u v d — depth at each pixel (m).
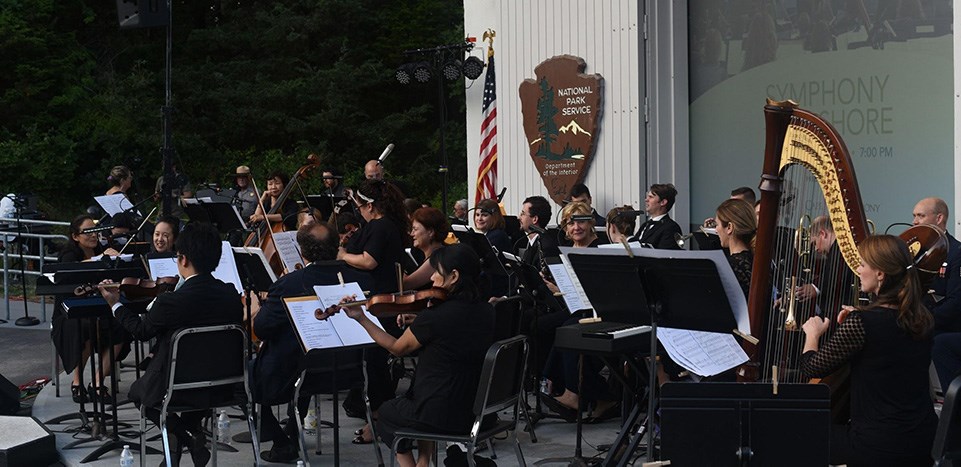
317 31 28.58
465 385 5.11
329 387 6.11
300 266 6.68
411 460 5.48
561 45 11.15
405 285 6.95
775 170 4.35
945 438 4.04
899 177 8.42
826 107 9.00
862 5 8.62
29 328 11.59
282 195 10.15
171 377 5.66
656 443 6.03
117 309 5.99
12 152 24.11
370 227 6.91
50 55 26.25
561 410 7.27
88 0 28.62
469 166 14.13
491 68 13.15
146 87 27.52
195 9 30.41
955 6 7.56
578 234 7.00
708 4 10.09
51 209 24.02
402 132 28.67
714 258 4.32
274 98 27.78
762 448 3.97
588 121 10.78
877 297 4.44
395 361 7.81
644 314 4.73
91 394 7.48
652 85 10.34
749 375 4.49
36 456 6.61
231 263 6.96
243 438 7.09
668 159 10.36
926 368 4.37
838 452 4.41
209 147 27.88
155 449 6.72
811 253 5.12
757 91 9.66
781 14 9.37
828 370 4.40
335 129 27.97
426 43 28.50
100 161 27.08
